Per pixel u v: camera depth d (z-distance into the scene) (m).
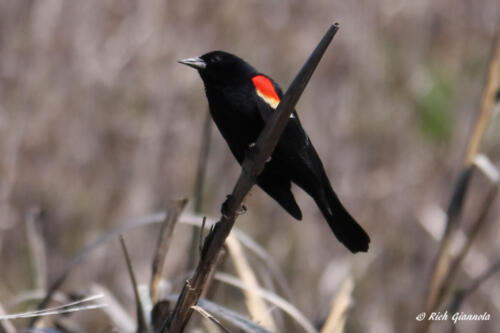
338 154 12.64
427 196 12.38
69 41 12.77
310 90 12.88
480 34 13.27
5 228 11.88
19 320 9.86
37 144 12.48
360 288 11.60
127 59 12.66
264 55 12.68
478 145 6.12
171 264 10.88
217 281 5.68
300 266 11.80
